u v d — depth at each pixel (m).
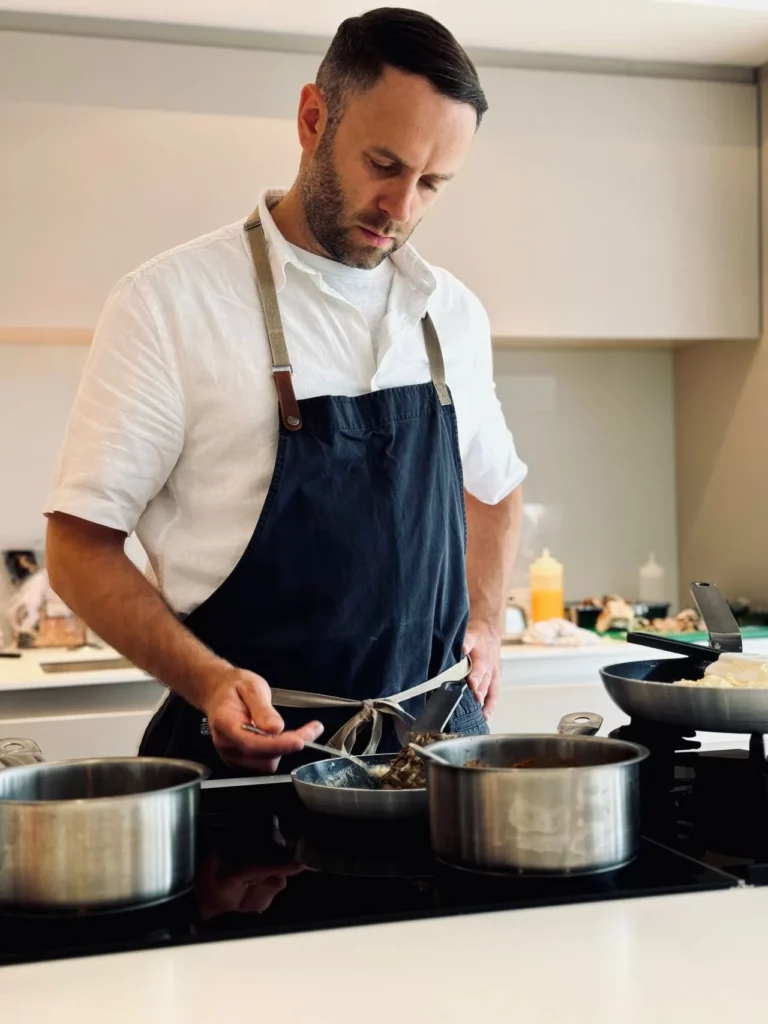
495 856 0.89
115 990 0.70
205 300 1.42
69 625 2.90
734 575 3.21
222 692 1.14
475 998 0.68
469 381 1.64
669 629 3.01
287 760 1.39
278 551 1.39
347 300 1.48
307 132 1.42
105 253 2.62
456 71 1.30
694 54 2.95
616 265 2.96
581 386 3.38
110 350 1.39
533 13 2.68
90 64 2.61
